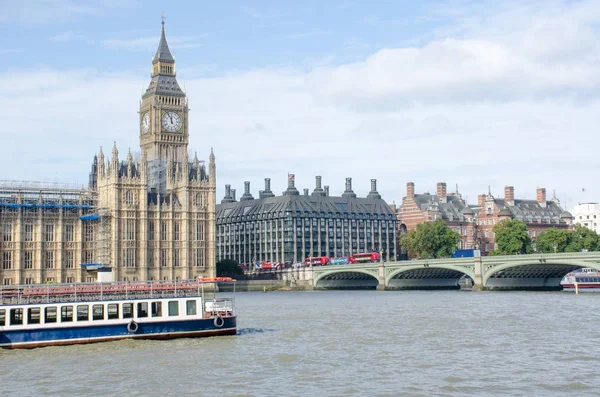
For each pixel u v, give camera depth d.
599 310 134.00
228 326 99.69
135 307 94.00
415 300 175.50
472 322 116.19
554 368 75.38
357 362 80.19
